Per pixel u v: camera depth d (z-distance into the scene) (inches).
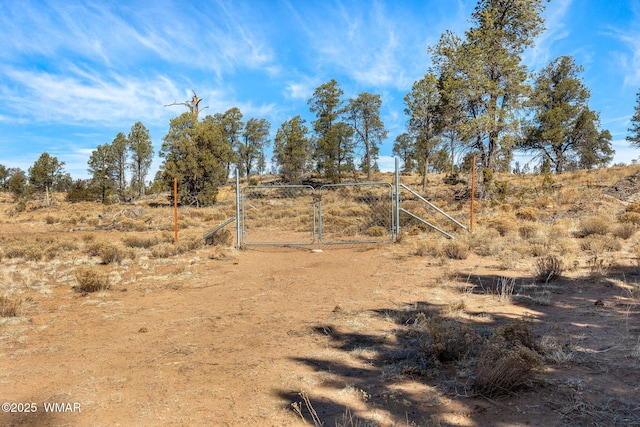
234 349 198.1
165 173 1695.4
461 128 1221.7
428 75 1423.5
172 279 390.9
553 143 1972.2
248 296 315.9
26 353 204.4
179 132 1775.3
